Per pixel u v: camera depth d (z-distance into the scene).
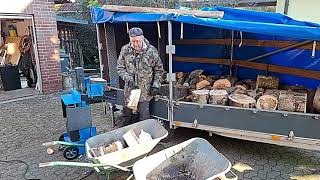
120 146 3.19
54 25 7.93
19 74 8.58
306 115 3.40
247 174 3.55
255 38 5.29
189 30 6.23
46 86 8.03
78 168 3.73
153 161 2.85
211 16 3.78
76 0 14.81
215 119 3.91
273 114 3.56
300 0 7.76
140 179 2.66
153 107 4.45
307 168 3.69
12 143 4.57
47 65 7.95
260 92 4.30
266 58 5.19
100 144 3.31
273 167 3.72
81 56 12.38
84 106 3.97
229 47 5.75
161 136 3.34
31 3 7.34
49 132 5.03
